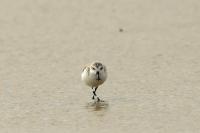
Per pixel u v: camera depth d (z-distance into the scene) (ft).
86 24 135.13
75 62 98.63
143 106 71.77
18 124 66.13
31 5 157.89
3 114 70.23
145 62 96.58
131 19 138.92
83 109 71.51
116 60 99.14
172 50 105.29
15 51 108.58
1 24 136.67
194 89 78.69
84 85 83.10
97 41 116.16
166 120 65.67
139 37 118.73
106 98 76.28
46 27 132.57
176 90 78.64
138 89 79.97
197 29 124.77
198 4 153.38
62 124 65.57
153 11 147.54
